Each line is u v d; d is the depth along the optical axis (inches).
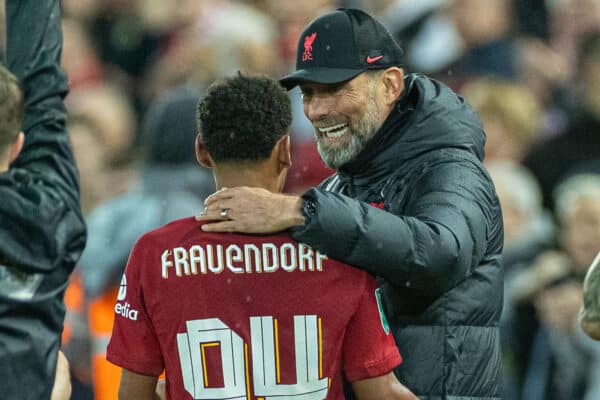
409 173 671.1
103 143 1197.1
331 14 681.6
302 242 609.6
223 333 607.2
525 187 1183.6
